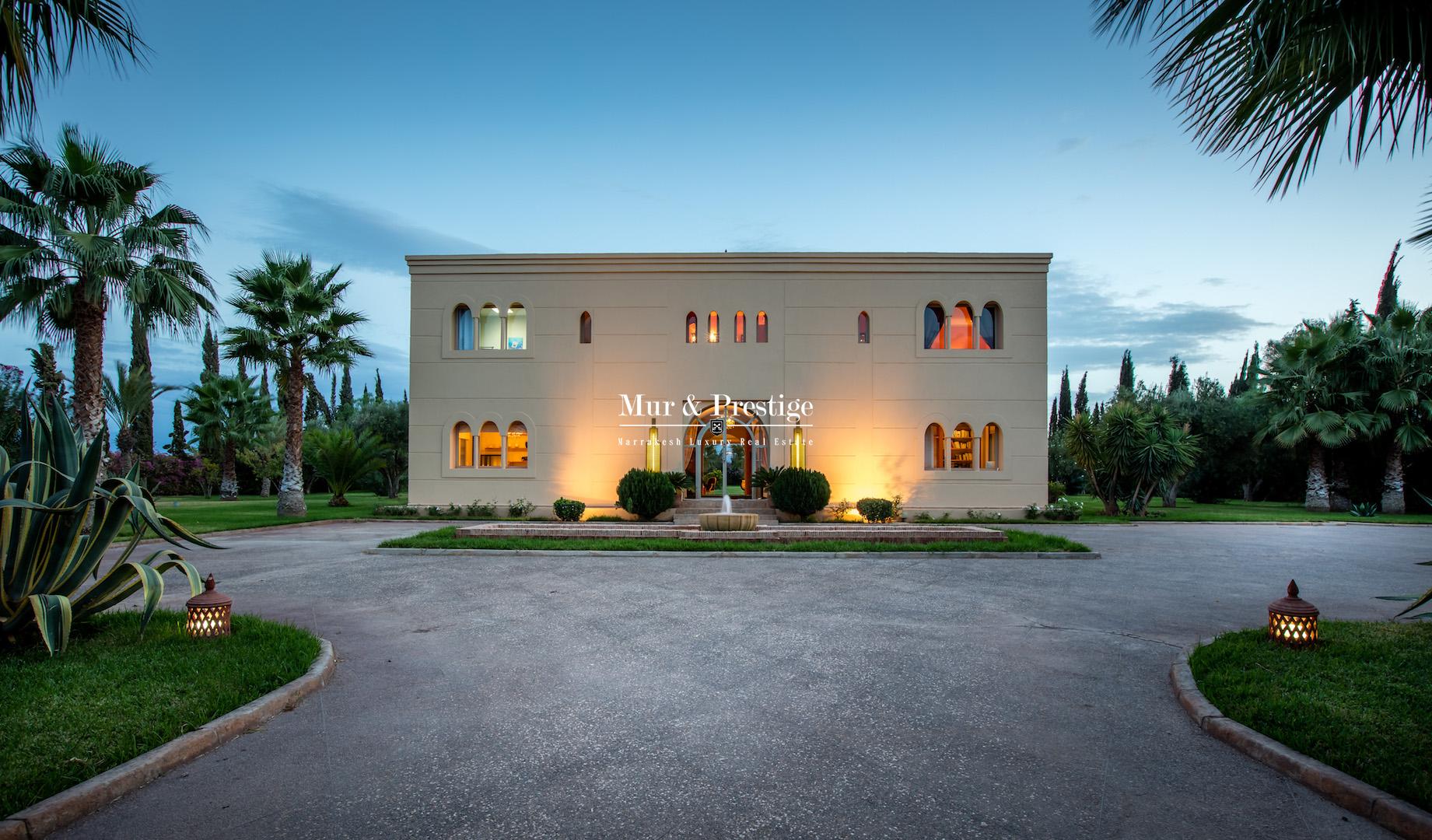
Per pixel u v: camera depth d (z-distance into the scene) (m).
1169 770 3.76
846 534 13.43
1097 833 3.10
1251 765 3.84
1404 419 24.94
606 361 20.42
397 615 7.56
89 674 4.89
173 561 6.23
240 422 37.50
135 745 3.80
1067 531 17.73
